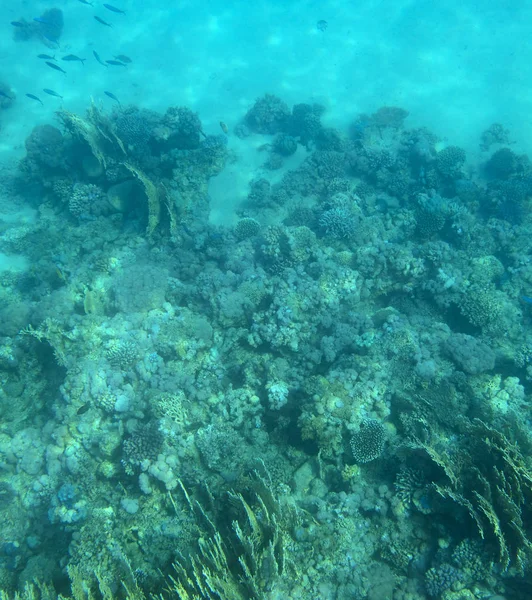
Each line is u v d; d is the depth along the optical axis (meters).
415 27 19.89
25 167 15.09
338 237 12.15
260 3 22.55
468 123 16.55
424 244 12.48
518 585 5.32
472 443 6.45
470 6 20.11
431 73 18.25
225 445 7.64
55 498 7.51
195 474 7.27
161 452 7.32
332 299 9.87
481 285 10.76
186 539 6.59
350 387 7.73
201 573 5.54
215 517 6.71
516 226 12.90
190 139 14.63
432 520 6.32
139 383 8.72
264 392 8.55
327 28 20.73
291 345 8.96
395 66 18.73
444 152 14.65
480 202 14.07
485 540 5.61
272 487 6.76
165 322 9.66
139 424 7.86
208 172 14.98
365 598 5.71
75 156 14.95
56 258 13.11
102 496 7.59
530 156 15.28
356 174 15.36
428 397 7.78
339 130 16.20
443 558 5.86
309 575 5.85
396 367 8.48
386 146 16.02
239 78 19.39
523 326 10.58
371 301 11.36
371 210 13.93
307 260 11.38
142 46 21.58
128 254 12.71
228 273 11.27
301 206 13.63
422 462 6.76
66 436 8.16
